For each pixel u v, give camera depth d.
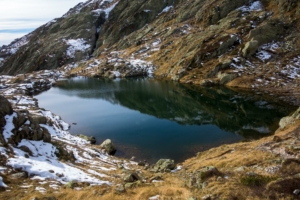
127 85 88.69
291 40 75.00
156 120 46.75
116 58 127.56
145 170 24.92
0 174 17.28
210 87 69.31
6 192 15.27
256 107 48.12
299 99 48.66
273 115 42.62
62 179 19.02
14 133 24.84
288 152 19.98
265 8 98.75
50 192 15.88
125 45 146.75
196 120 45.16
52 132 37.47
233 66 72.50
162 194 14.90
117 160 28.56
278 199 12.09
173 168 24.77
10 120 26.06
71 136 38.09
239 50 77.25
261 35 77.88
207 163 23.05
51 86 101.94
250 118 43.00
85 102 66.81
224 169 19.81
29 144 25.02
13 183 16.67
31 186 16.56
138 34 151.12
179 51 99.62
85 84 99.81
